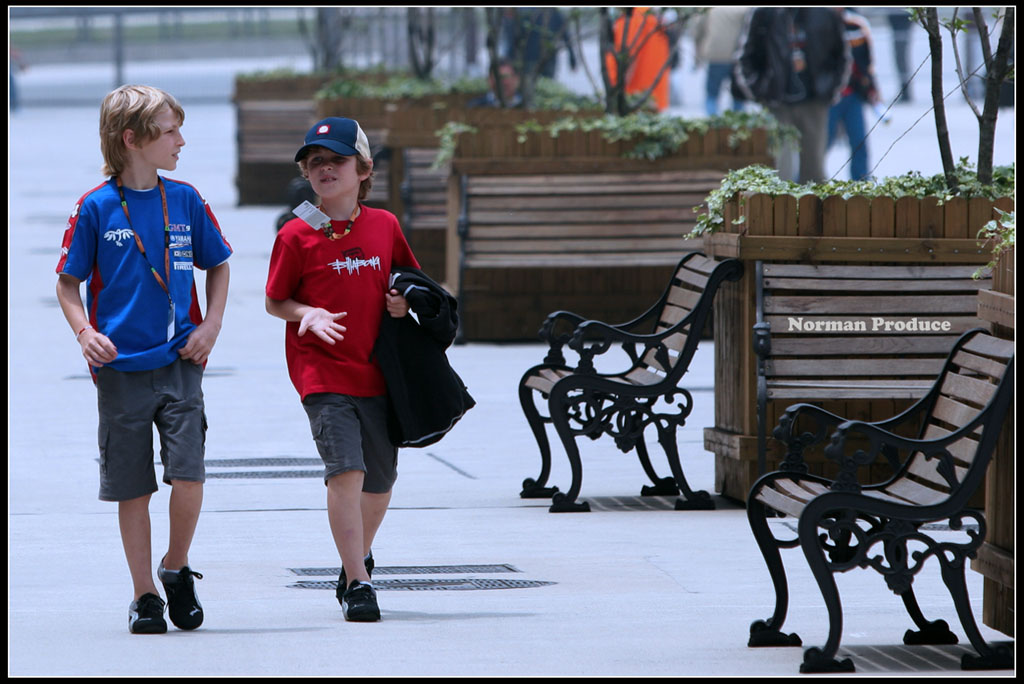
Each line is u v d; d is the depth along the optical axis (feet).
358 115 295.69
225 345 184.85
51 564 89.66
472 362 174.50
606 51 216.33
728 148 184.65
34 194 376.48
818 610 79.30
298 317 76.64
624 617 77.51
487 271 191.42
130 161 74.08
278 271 77.15
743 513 106.01
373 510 80.23
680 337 109.70
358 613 76.13
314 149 77.15
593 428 107.65
